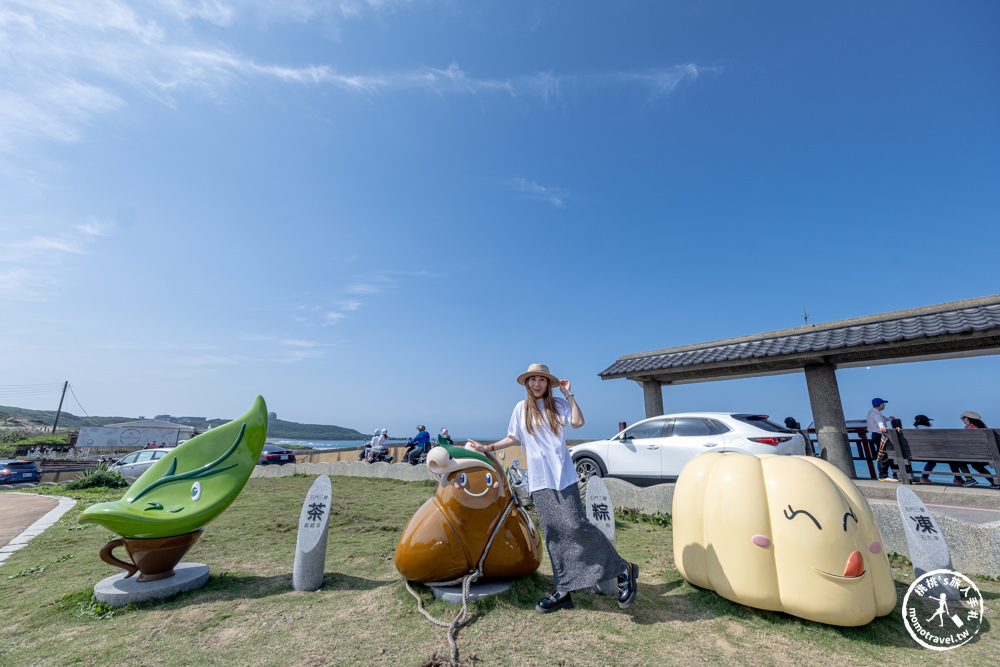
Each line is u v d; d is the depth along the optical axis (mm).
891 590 3004
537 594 3535
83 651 2744
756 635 2887
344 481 12070
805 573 2920
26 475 22359
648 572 4242
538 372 3465
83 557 5164
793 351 8578
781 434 7090
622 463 8336
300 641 2828
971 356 8031
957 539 4211
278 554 4953
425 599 3383
